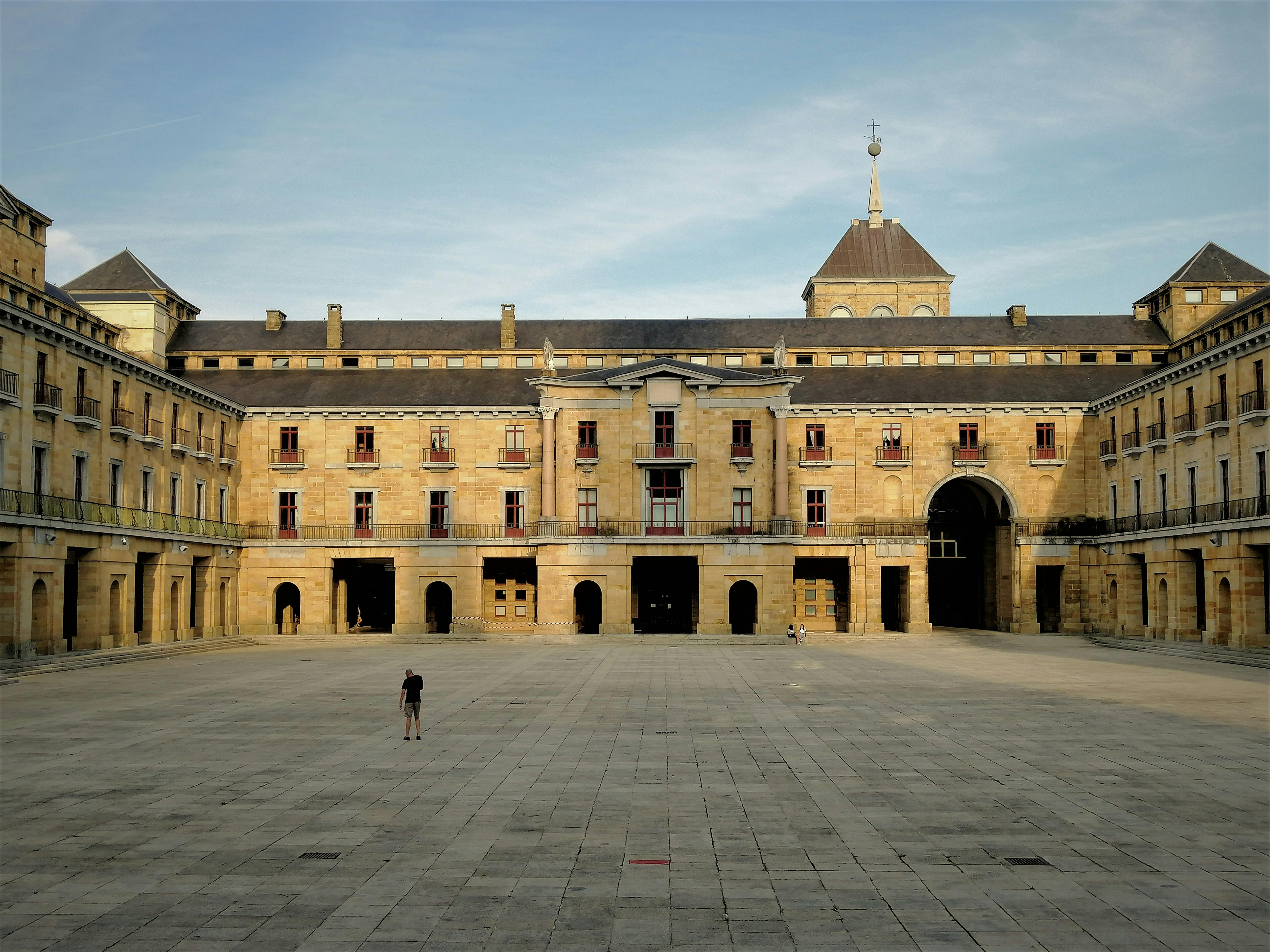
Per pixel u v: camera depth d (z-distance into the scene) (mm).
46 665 43469
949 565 80438
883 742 26266
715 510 67688
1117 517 67250
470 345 79750
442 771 22531
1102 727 28578
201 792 20453
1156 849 16391
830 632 72250
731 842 16781
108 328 61719
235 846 16609
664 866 15516
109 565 52094
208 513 65875
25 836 17250
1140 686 38500
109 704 33781
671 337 80688
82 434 51062
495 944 12508
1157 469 61062
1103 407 69312
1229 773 22156
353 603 76438
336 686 39062
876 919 13320
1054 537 69438
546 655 54250
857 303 97188
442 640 64375
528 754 24578
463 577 69062
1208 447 54656
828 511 70875
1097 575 68938
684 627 71625
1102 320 80688
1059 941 12594
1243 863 15703
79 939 12680
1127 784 21094
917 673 44156
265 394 73312
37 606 46844
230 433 69312
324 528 70188
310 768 22922
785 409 67375
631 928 13008
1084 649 57625
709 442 68062
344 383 75250
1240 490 51500
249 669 46156
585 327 81875
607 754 24578
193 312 83688
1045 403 70125
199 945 12492
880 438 71188
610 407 68375
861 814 18609
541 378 67500
